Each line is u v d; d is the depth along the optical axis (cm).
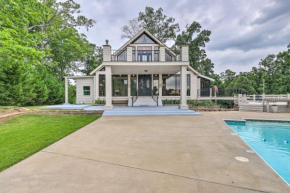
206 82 1773
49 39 2127
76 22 2150
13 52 894
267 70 3784
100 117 892
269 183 237
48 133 550
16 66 1292
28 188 224
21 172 272
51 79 1895
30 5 965
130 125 674
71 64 2667
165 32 2636
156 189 221
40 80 1691
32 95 1453
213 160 321
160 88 1466
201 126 656
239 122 837
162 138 484
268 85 3353
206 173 267
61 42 2341
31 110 1059
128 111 984
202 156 343
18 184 235
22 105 1453
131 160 322
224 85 3941
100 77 1497
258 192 215
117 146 410
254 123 851
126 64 1052
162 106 1256
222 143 435
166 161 317
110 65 1059
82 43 2331
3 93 1278
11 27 923
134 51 1458
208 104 1347
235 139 473
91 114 1015
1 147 404
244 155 348
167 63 1062
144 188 224
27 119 834
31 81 1518
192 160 321
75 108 1138
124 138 483
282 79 2698
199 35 2683
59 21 1950
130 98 1385
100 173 268
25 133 550
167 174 264
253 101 1551
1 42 805
